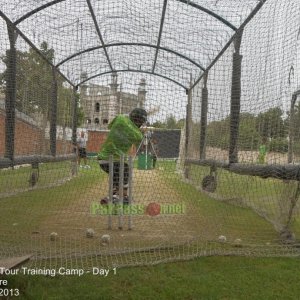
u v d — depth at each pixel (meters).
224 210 7.73
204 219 6.93
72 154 14.33
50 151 12.66
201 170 10.64
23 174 10.32
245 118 7.60
